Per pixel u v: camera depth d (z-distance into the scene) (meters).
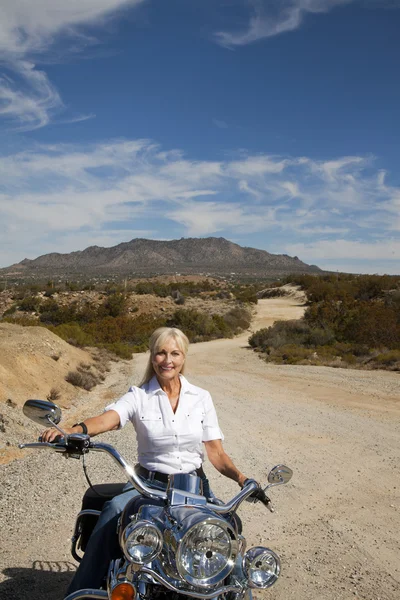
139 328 52.19
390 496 7.80
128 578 2.58
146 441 3.31
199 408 3.43
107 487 3.55
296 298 97.31
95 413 15.58
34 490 7.54
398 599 4.70
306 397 18.05
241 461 9.70
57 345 24.27
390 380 21.45
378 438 11.74
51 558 5.24
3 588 4.53
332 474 8.91
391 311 42.66
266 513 7.02
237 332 62.47
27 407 2.94
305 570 5.27
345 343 39.44
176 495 2.78
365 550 5.82
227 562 2.55
